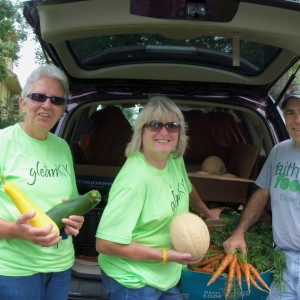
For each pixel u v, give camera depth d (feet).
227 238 8.31
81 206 6.08
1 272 6.10
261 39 7.57
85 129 12.04
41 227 5.59
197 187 10.32
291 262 7.70
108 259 6.88
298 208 7.59
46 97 6.39
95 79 10.82
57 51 9.15
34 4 6.40
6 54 44.91
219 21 6.36
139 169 6.53
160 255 6.48
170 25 6.70
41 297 6.53
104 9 6.49
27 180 6.19
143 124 6.68
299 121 7.64
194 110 13.04
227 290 7.25
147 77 10.74
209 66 10.42
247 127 12.44
